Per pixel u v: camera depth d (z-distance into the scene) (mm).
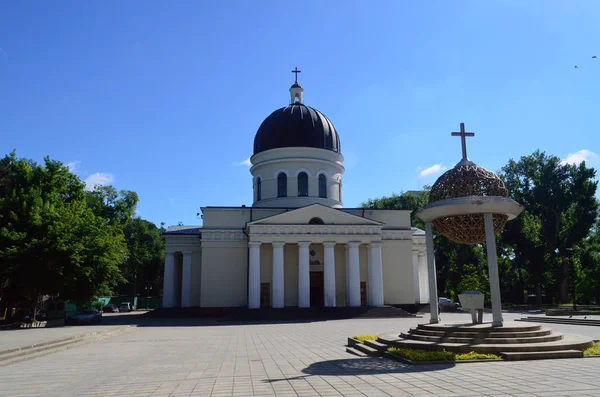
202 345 22578
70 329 31344
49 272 36031
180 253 51281
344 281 48062
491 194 18062
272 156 51969
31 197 37531
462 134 19812
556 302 70250
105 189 62531
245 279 47062
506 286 74438
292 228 44719
